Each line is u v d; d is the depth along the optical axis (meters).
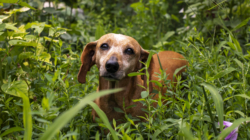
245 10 4.11
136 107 2.53
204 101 1.99
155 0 5.10
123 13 6.54
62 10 5.48
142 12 5.23
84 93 2.53
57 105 2.46
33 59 2.91
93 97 1.02
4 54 2.69
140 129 2.16
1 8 3.36
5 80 2.53
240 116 2.27
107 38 2.46
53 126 0.98
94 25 5.80
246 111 2.09
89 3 6.74
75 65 3.11
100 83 2.62
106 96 2.51
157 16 5.45
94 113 2.54
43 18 4.49
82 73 2.71
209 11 4.48
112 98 2.52
